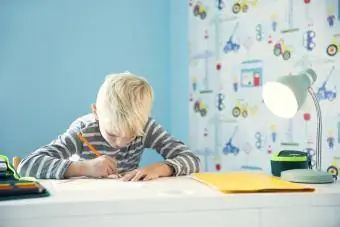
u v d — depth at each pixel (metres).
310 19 1.83
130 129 1.31
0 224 0.79
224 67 2.31
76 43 2.54
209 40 2.39
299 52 1.89
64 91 2.52
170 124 2.68
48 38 2.50
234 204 0.91
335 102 1.70
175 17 2.64
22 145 2.46
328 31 1.74
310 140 1.82
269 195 0.93
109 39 2.59
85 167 1.25
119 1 2.61
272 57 2.04
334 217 0.97
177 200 0.88
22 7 2.46
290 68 1.94
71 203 0.82
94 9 2.57
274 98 1.22
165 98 2.67
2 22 2.44
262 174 1.29
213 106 2.37
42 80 2.49
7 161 1.11
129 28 2.62
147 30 2.65
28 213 0.80
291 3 1.93
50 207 0.81
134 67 2.63
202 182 1.12
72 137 1.47
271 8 2.04
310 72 1.26
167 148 1.54
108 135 1.42
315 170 1.19
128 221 0.85
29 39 2.47
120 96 1.30
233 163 2.26
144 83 1.36
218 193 0.94
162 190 0.98
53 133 2.50
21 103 2.46
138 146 1.59
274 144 2.02
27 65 2.47
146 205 0.86
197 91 2.46
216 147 2.35
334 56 1.72
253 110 2.14
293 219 0.94
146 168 1.25
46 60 2.50
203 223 0.89
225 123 2.31
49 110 2.50
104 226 0.84
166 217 0.87
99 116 1.40
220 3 2.33
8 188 0.88
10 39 2.45
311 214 0.95
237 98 2.24
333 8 1.72
